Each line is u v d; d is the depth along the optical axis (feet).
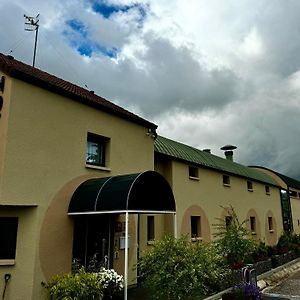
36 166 30.55
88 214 32.83
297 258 71.92
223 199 67.62
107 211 30.22
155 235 48.39
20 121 29.76
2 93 30.37
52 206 31.50
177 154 55.83
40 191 30.60
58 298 27.09
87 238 34.88
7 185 28.04
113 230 37.68
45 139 31.73
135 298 32.78
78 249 33.88
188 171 57.82
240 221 73.05
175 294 26.81
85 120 36.37
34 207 30.19
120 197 29.94
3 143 28.63
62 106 33.96
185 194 55.36
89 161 37.29
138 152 43.14
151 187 32.96
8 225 29.96
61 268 31.35
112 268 36.55
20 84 30.27
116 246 37.60
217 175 67.51
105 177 34.94
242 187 78.07
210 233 60.08
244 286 33.91
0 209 29.43
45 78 36.11
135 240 40.29
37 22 48.85
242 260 46.98
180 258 28.04
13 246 29.78
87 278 27.94
